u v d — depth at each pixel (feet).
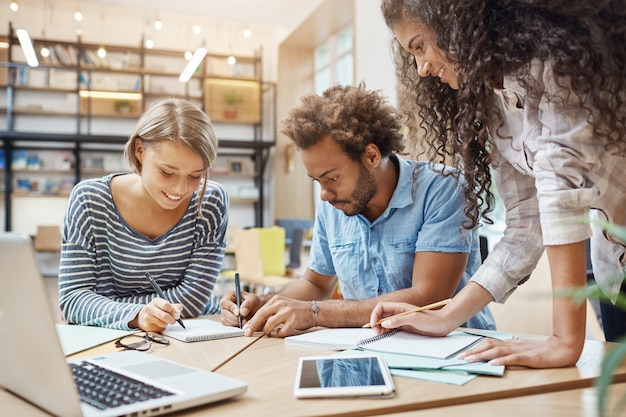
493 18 3.33
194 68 20.98
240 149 30.19
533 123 3.34
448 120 4.56
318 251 5.66
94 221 4.99
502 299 3.94
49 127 27.04
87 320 4.52
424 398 2.58
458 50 3.51
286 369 3.15
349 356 3.25
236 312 4.64
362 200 4.74
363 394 2.59
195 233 5.30
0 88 26.45
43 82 26.68
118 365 2.99
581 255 3.09
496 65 3.31
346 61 25.71
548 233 3.11
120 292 5.29
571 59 3.00
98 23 27.94
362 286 5.27
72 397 2.23
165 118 4.71
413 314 3.82
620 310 4.69
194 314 5.12
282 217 29.17
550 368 3.08
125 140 26.55
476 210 4.29
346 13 23.26
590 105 3.06
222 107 29.35
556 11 3.11
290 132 4.56
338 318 4.32
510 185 4.05
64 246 4.99
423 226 4.85
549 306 5.23
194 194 5.30
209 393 2.48
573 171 3.09
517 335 3.92
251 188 29.71
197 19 28.91
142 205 5.13
